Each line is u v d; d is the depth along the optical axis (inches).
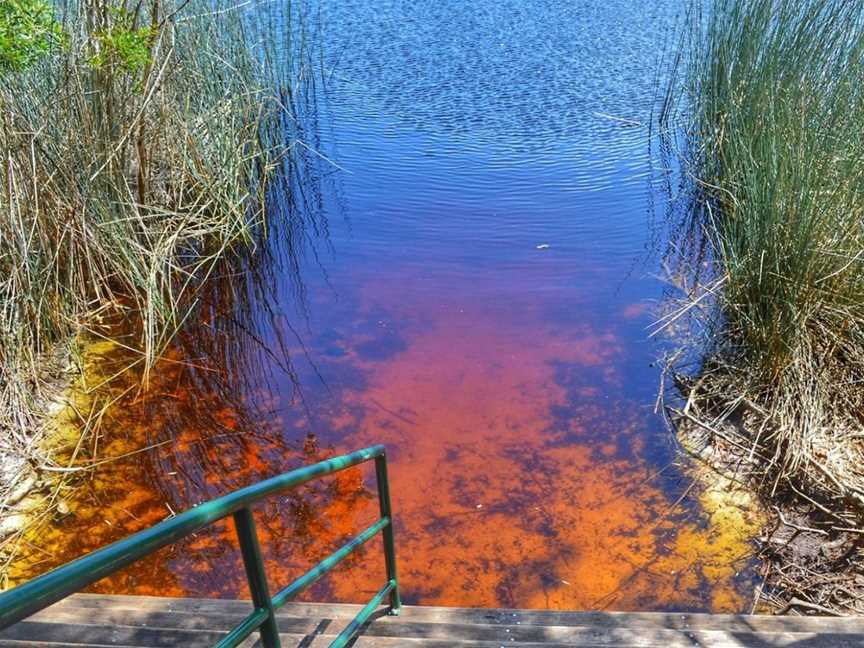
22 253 161.6
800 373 149.2
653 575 122.0
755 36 235.3
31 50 166.7
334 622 88.5
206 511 43.4
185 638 79.4
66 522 133.3
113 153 186.1
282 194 264.4
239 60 269.1
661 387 166.4
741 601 116.4
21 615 30.7
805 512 131.5
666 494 138.5
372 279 216.7
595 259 223.1
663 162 283.0
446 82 359.9
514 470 145.3
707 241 231.6
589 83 354.6
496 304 202.5
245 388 171.3
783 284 157.8
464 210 251.8
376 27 441.1
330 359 182.1
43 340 173.5
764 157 181.8
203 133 233.1
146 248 207.6
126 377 173.5
